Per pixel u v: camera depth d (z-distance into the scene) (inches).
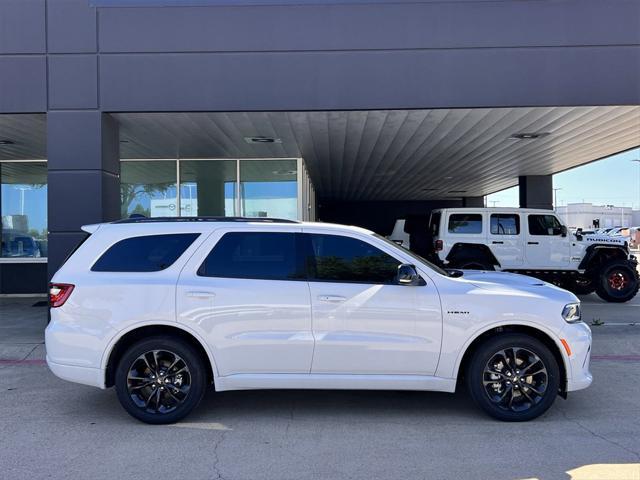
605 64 350.3
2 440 191.5
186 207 545.6
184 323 201.0
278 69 353.4
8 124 392.8
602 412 218.1
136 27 353.1
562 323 205.5
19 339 340.2
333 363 202.4
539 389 205.6
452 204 1275.8
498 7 351.3
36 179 566.3
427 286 205.9
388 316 202.7
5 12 353.1
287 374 203.5
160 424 204.4
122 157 534.3
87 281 205.0
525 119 398.9
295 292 203.5
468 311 203.0
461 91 353.1
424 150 531.8
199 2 352.5
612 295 494.9
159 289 202.8
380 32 352.5
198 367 203.9
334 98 353.7
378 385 203.2
